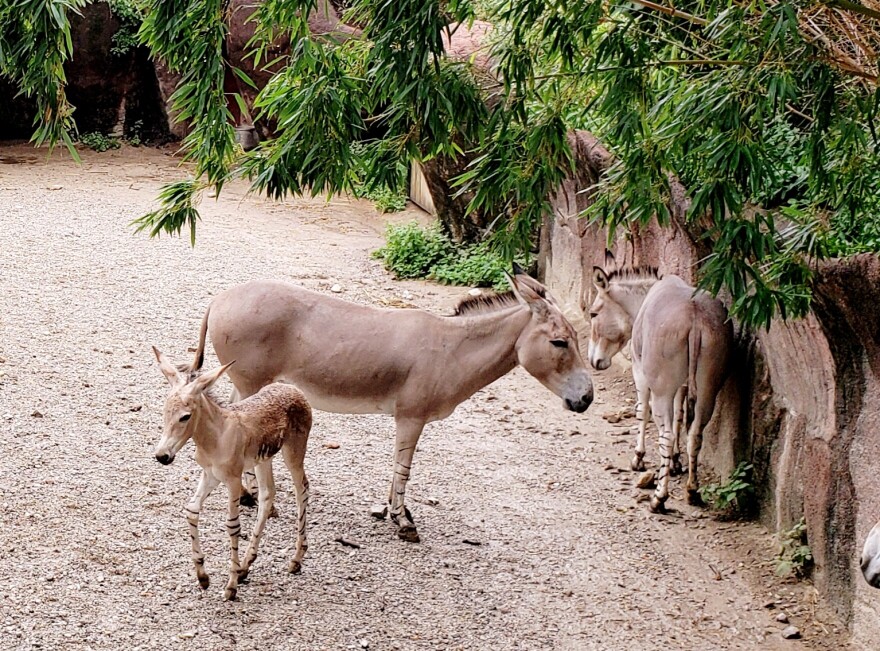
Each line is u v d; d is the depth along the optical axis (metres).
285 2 5.36
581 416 10.41
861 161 6.02
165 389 9.85
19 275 12.72
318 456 8.87
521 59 5.81
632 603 7.03
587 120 11.16
